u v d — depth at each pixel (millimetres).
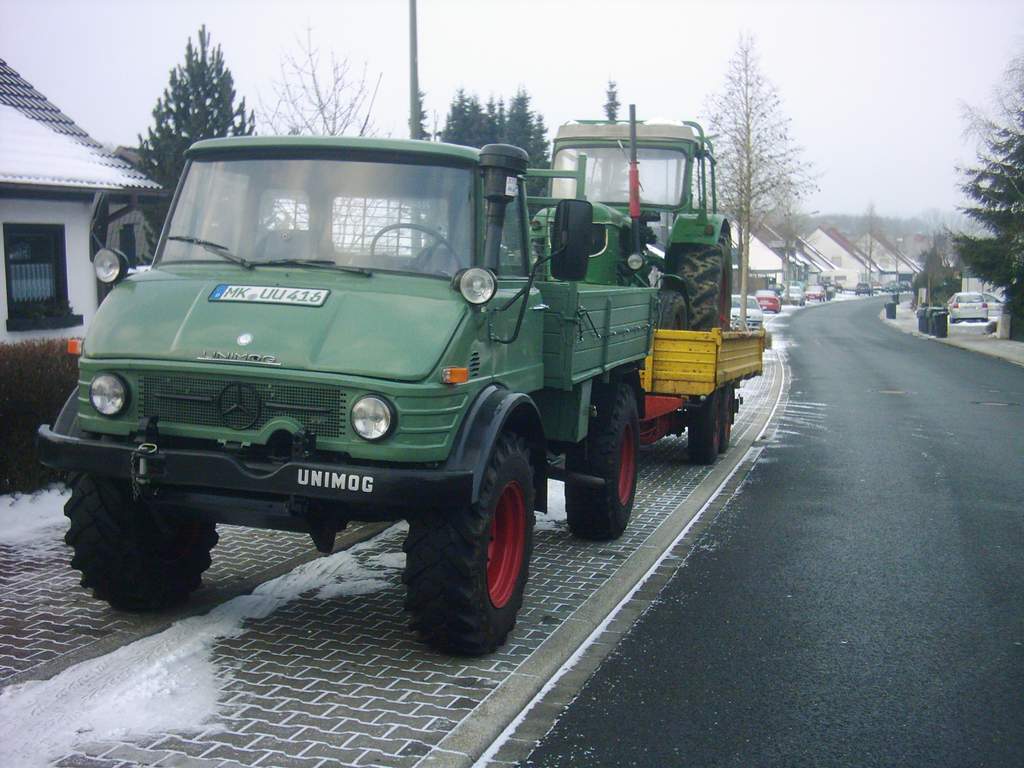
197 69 28766
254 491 4918
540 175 6977
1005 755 4496
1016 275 40844
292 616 6047
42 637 5512
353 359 4875
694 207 12586
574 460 7930
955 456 12977
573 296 6516
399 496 4766
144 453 4992
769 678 5371
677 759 4406
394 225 5586
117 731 4410
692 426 11961
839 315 70375
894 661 5645
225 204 5805
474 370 5309
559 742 4551
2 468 8172
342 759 4223
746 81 38938
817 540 8477
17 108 17203
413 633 5832
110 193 16359
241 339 5004
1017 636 6090
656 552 7930
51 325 15344
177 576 6012
